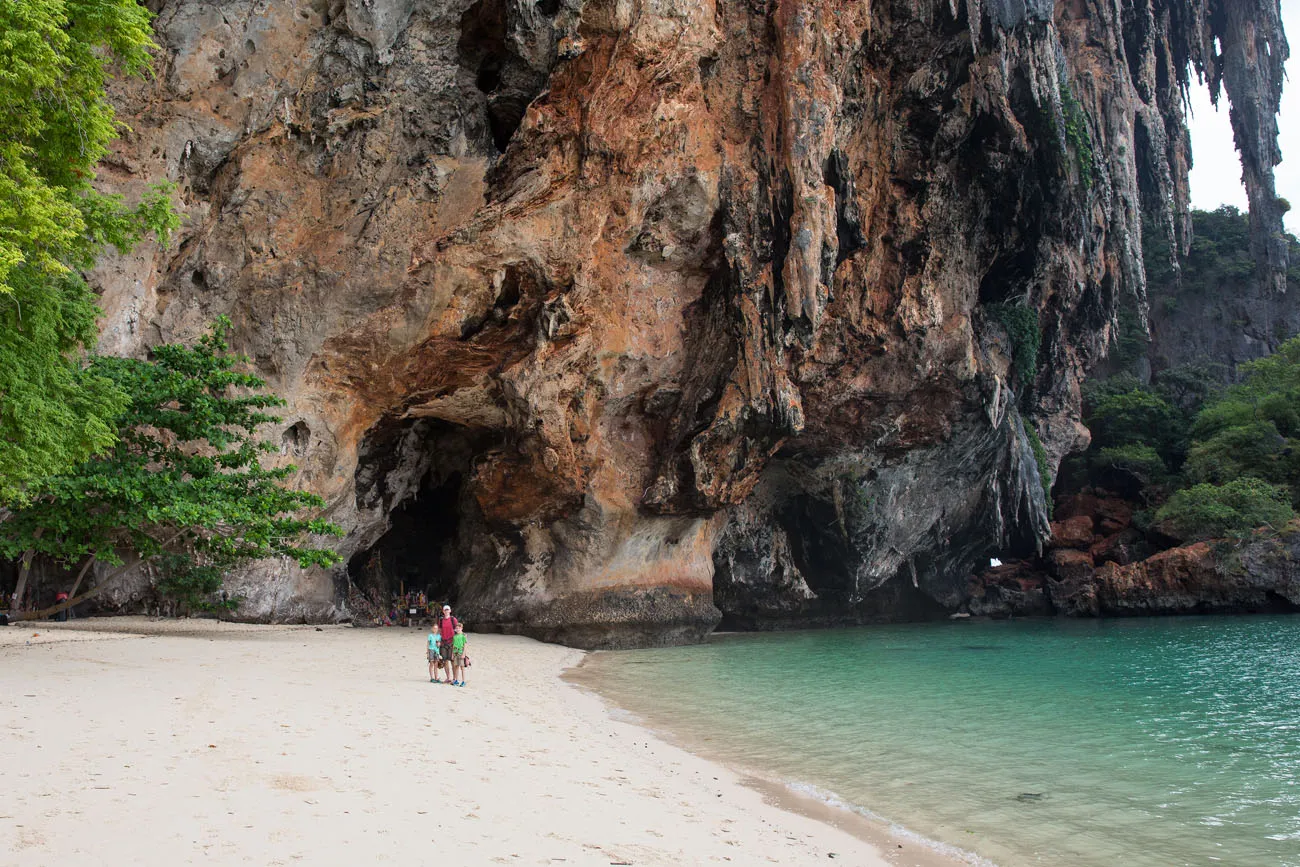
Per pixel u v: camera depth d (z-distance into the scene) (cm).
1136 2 4634
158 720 934
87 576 2253
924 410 3234
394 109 2428
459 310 2428
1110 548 4281
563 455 2562
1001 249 3294
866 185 2994
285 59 2344
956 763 1109
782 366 2684
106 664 1374
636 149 2478
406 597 2983
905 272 3039
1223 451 4366
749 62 2638
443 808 696
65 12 1334
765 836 748
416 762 852
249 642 1923
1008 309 3575
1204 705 1584
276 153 2378
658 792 860
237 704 1081
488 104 2536
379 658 1777
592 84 2453
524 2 2383
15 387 1317
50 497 1748
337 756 837
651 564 2762
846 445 3219
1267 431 4309
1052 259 3606
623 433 2716
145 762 742
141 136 2214
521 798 762
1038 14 3181
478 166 2477
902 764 1096
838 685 1794
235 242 2339
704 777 970
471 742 995
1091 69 4150
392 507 2841
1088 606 3928
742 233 2608
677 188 2545
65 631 1880
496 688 1526
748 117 2639
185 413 1945
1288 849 783
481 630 2748
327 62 2377
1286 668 2089
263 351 2350
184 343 2286
